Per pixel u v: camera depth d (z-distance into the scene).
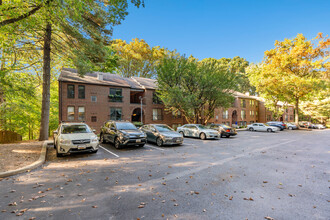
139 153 8.71
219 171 5.81
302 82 25.77
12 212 3.25
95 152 8.50
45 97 12.82
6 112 14.66
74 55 11.89
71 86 20.73
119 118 23.72
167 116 27.88
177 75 19.58
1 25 6.66
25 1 6.90
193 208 3.42
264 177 5.25
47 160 7.22
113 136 10.16
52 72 20.38
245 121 38.69
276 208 3.45
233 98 21.17
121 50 37.75
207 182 4.81
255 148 10.48
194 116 21.73
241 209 3.40
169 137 10.56
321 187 4.52
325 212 3.31
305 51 26.62
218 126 17.61
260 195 4.03
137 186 4.52
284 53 28.52
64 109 20.00
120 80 26.27
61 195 3.97
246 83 53.59
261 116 43.38
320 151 9.64
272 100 35.25
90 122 21.58
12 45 9.53
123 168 6.11
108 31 12.04
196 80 19.44
